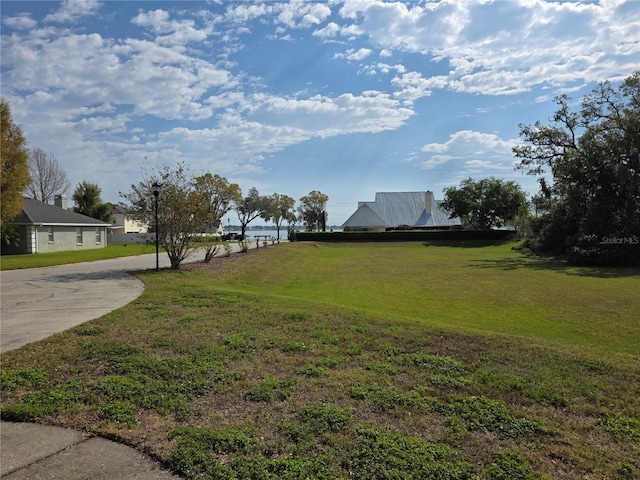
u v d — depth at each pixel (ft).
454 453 8.64
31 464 8.21
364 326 19.33
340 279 51.44
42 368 13.32
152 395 11.37
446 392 11.89
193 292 29.35
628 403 11.50
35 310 23.84
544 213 105.40
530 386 12.43
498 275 56.39
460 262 78.95
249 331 18.11
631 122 81.00
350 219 206.80
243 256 67.31
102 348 15.26
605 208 82.33
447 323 25.70
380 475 7.86
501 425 9.96
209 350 15.24
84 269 50.78
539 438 9.46
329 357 14.82
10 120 86.58
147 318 20.56
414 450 8.66
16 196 84.33
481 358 14.97
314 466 8.09
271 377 12.79
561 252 93.97
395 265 72.33
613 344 21.70
